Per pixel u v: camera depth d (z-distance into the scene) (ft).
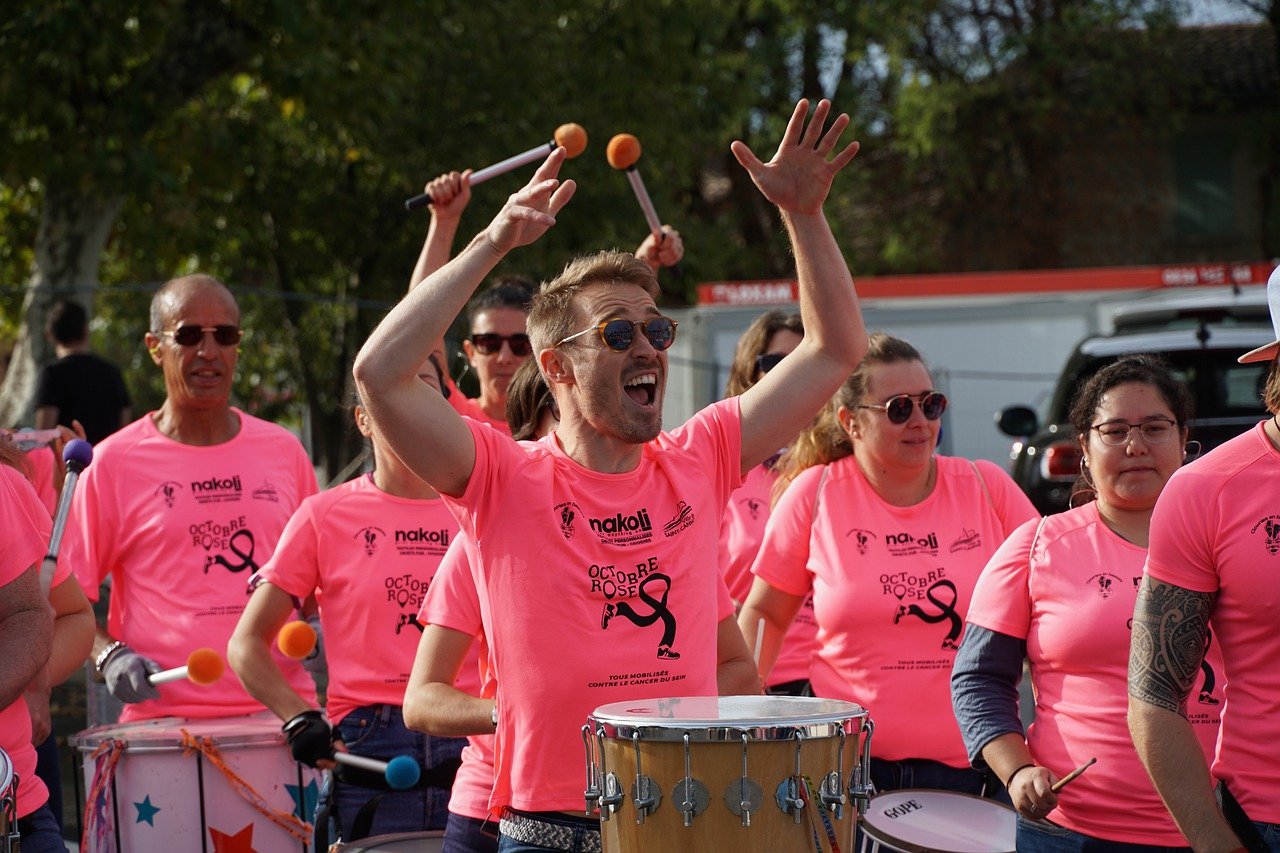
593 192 71.05
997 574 15.44
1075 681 14.64
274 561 18.72
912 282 67.97
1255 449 12.23
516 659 13.11
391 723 18.10
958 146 106.42
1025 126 109.40
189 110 62.54
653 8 73.72
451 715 14.07
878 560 18.90
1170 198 113.50
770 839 11.60
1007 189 110.11
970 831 16.15
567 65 72.13
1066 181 111.24
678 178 84.48
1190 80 110.73
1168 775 12.17
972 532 19.13
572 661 12.96
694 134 78.95
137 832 17.94
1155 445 14.74
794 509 19.62
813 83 105.29
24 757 14.14
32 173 54.90
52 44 51.06
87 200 55.67
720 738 11.50
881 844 15.85
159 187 55.67
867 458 19.33
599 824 12.80
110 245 69.00
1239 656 12.13
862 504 19.30
